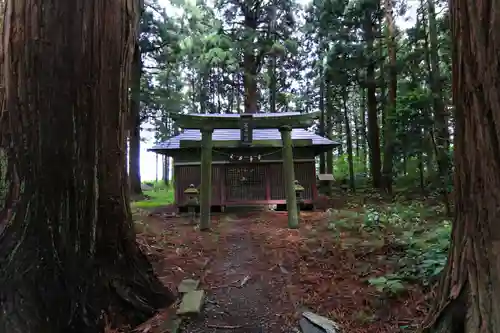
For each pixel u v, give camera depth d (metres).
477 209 2.04
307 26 15.63
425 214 7.64
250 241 6.37
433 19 9.88
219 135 10.79
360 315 3.21
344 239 5.77
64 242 2.73
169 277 4.45
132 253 3.33
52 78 2.69
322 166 18.72
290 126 7.80
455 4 2.21
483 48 1.98
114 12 3.04
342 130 26.80
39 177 2.69
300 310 3.47
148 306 3.26
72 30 2.75
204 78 22.58
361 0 12.35
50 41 2.68
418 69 11.76
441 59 10.66
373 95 14.41
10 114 2.72
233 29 15.34
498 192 1.92
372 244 5.22
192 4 13.52
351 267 4.47
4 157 2.73
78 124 2.79
